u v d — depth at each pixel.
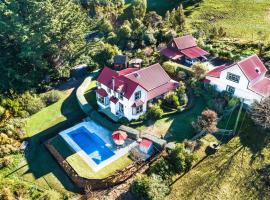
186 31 76.25
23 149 46.00
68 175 41.81
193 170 40.34
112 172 41.16
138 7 83.25
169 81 54.06
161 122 49.00
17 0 60.53
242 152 41.91
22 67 61.28
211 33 72.19
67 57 64.75
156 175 38.50
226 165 40.22
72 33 62.81
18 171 42.75
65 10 63.03
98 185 39.72
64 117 52.88
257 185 37.03
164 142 44.09
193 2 93.81
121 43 72.25
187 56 62.31
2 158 43.91
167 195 37.22
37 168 43.25
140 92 48.84
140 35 72.69
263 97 47.78
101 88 54.03
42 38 58.81
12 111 52.62
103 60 66.94
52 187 40.19
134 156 43.38
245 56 62.47
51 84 62.75
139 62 63.31
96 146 45.88
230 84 51.91
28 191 39.41
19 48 61.84
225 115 48.75
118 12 89.56
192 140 44.44
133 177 40.28
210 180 38.47
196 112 50.53
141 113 50.34
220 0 92.94
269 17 80.69
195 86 54.47
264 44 65.50
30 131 49.88
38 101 55.62
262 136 43.84
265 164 39.56
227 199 35.88
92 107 53.53
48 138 48.81
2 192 38.00
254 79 50.16
